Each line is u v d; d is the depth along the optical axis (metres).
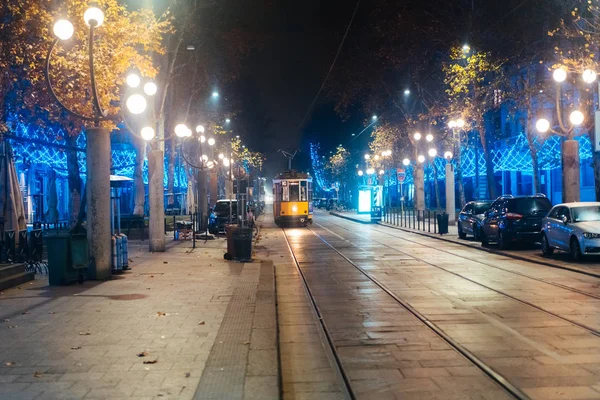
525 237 21.56
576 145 19.64
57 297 11.72
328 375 7.04
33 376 6.48
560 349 7.91
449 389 6.36
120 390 6.00
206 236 28.72
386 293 12.95
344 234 34.38
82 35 17.41
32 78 17.64
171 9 27.09
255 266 17.41
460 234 28.38
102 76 18.20
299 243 28.19
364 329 9.39
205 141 46.03
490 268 17.14
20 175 41.47
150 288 12.94
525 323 9.57
